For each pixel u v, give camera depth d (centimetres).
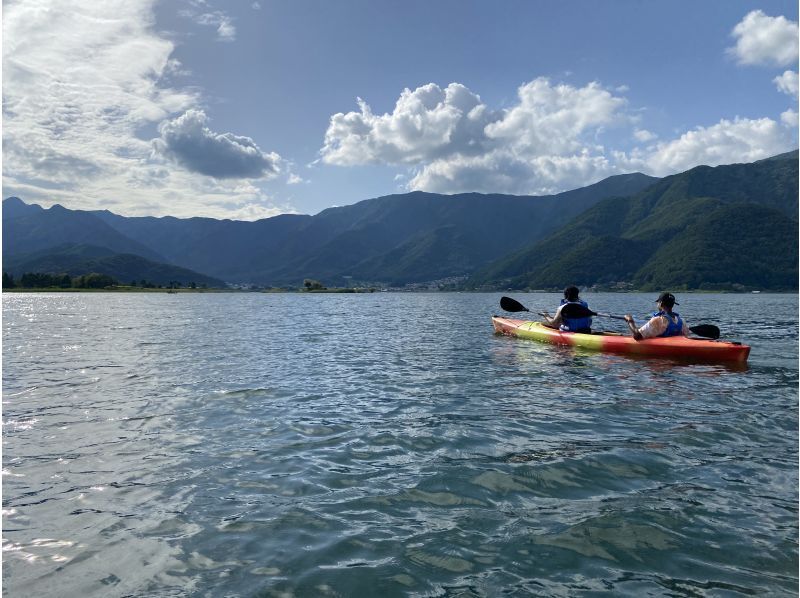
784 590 292
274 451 555
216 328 2314
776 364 1102
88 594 297
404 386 899
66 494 443
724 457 516
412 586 303
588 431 610
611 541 352
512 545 349
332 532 372
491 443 569
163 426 655
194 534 371
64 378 997
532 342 1526
